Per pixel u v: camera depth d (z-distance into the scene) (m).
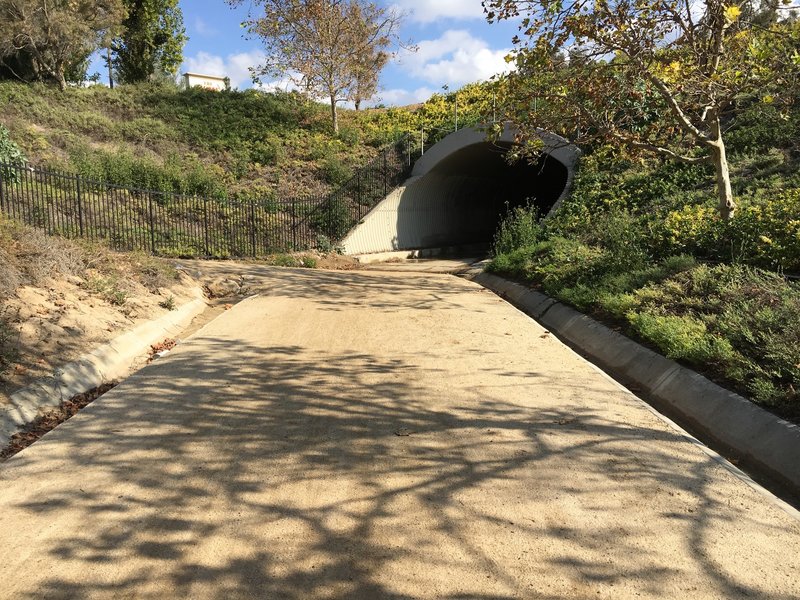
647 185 15.62
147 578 2.88
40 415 5.13
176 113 28.69
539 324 9.51
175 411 5.24
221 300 11.47
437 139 27.19
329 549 3.15
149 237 17.19
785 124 14.73
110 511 3.53
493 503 3.65
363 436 4.70
